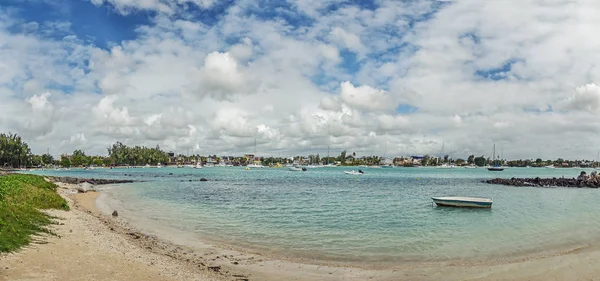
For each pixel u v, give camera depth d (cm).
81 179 10062
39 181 5425
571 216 3859
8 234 1681
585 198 6125
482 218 3719
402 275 1811
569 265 1936
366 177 15050
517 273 1819
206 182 10475
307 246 2411
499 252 2267
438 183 10819
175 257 2002
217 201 5256
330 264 2003
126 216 3619
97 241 2062
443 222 3428
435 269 1905
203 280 1598
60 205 3331
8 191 3064
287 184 9775
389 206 4738
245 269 1877
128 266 1622
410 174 19700
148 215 3744
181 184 9431
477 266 1956
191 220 3441
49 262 1480
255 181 11319
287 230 2962
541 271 1842
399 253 2242
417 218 3681
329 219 3556
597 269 1856
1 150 19425
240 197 5916
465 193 7150
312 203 5038
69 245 1830
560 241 2570
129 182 10131
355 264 2008
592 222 3412
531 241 2575
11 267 1340
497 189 8338
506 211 4319
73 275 1370
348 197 6009
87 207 4172
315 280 1733
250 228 3039
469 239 2642
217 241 2534
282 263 2005
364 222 3388
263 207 4531
